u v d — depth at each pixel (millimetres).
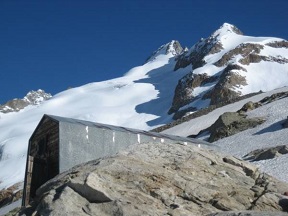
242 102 99500
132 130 35625
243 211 16844
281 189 20141
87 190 17312
